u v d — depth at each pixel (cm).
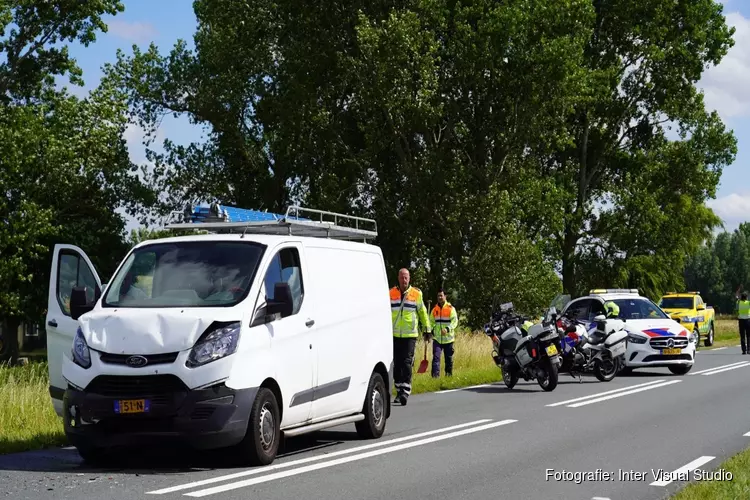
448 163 4375
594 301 2469
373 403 1202
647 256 5506
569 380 2223
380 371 1248
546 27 4125
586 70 4403
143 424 903
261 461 954
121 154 4784
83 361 926
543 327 1927
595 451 1088
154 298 986
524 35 4094
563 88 4172
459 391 1927
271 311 971
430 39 4150
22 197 4256
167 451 1052
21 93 4562
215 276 995
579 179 5591
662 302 4088
